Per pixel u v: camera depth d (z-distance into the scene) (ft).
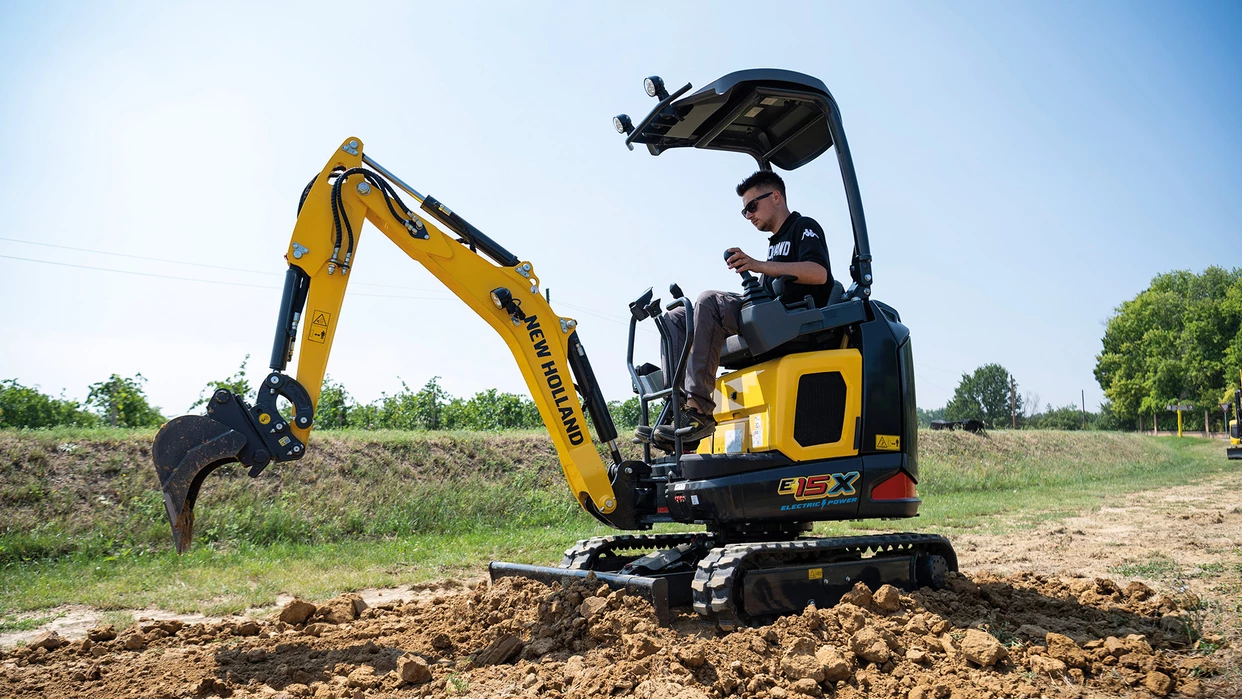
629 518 17.10
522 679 11.91
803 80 16.26
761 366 15.71
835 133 16.70
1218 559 22.67
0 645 16.67
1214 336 219.82
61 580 23.86
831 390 15.65
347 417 60.64
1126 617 15.34
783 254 16.35
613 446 17.46
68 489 31.73
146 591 22.38
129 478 33.27
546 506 40.88
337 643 14.67
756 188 17.20
